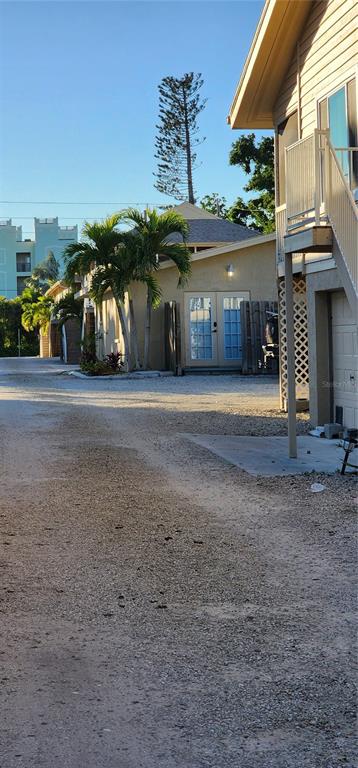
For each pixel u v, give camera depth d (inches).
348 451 376.2
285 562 242.8
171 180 2463.1
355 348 485.7
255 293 1149.7
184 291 1139.9
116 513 307.6
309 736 139.9
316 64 509.4
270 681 161.6
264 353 1081.4
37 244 4195.4
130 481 369.7
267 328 1072.8
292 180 440.8
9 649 178.4
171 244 1109.7
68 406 721.6
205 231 1350.9
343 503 317.1
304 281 652.1
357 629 189.2
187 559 247.3
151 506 319.3
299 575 230.2
